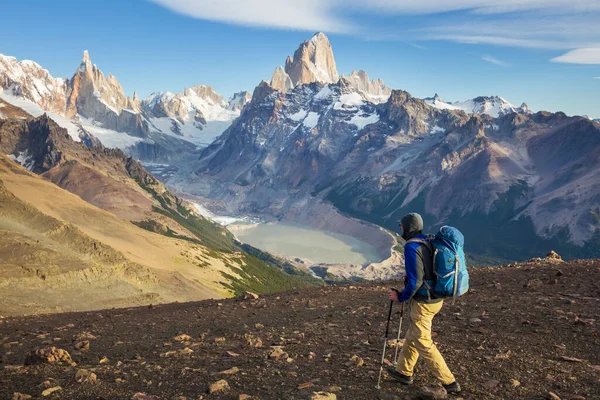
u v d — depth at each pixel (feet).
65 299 175.94
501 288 68.49
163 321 68.74
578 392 24.11
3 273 170.30
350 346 38.73
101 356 40.65
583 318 43.21
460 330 42.68
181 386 26.73
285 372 29.27
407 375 26.02
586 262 88.84
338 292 91.40
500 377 26.86
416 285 24.04
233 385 26.53
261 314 68.90
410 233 25.46
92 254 230.48
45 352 34.71
